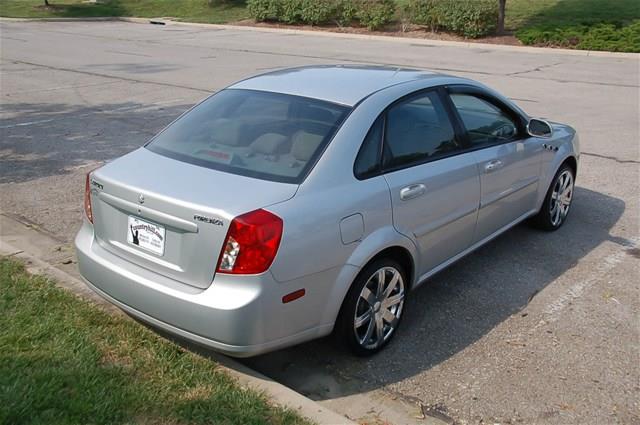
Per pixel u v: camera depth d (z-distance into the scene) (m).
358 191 3.76
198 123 4.27
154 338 3.91
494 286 5.07
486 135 5.02
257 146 3.88
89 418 3.11
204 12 33.25
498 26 23.31
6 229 5.93
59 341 3.77
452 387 3.79
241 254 3.29
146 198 3.55
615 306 4.77
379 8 25.30
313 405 3.41
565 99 12.66
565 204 6.33
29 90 13.30
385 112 4.12
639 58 18.95
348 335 3.86
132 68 16.66
